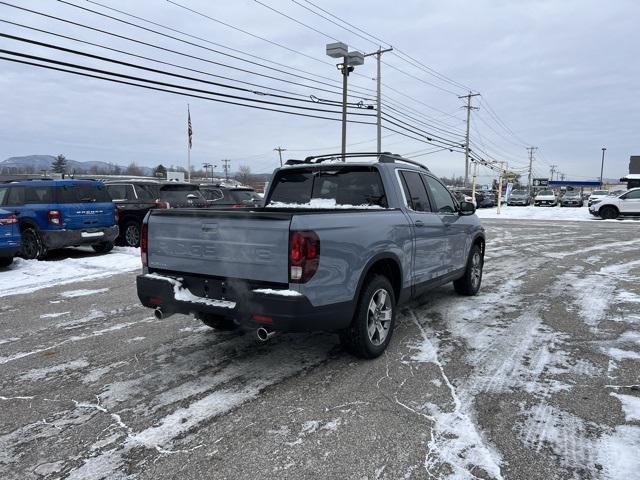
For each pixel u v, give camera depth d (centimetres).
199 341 514
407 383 399
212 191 1495
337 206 545
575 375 414
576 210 3747
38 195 1066
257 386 395
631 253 1243
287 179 587
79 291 774
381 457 292
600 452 295
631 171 5788
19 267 990
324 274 381
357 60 2141
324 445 305
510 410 350
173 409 356
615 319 591
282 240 369
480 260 746
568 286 803
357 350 443
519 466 282
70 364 450
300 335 534
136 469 281
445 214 610
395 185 521
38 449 304
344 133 2175
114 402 369
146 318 610
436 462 286
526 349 481
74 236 1081
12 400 374
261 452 298
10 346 502
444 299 706
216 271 408
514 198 4884
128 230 1312
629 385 392
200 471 279
